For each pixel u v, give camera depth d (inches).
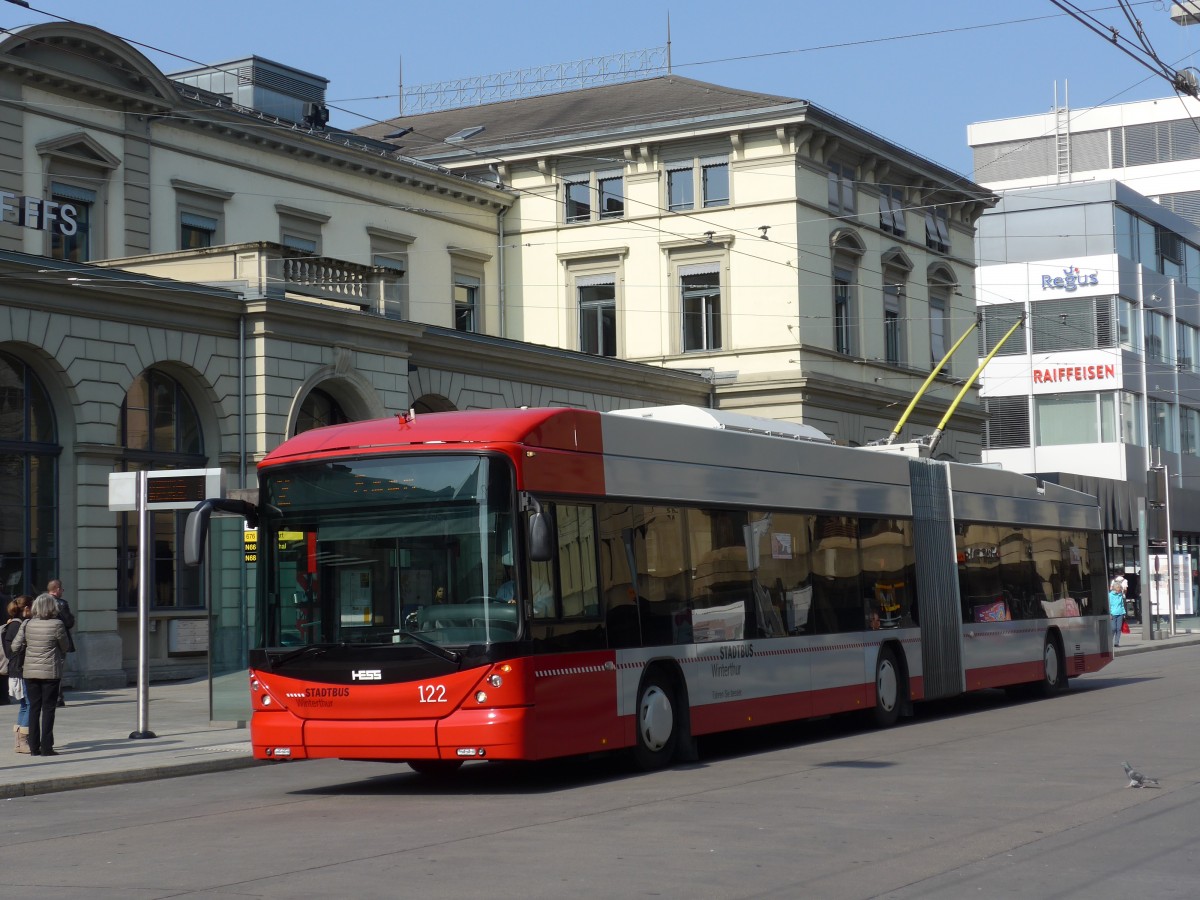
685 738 621.9
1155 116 3378.4
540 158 1803.6
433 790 566.3
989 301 2573.8
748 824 443.8
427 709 525.7
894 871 366.3
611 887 347.6
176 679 1157.1
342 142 1565.0
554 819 464.4
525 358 1446.9
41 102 1237.1
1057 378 2512.3
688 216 1764.3
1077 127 3447.3
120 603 1126.4
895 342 1956.2
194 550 543.8
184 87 1413.6
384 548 543.8
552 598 545.3
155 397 1138.7
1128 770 517.0
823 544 749.3
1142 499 1856.5
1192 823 438.3
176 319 1119.6
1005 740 697.6
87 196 1279.5
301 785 609.3
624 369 1583.4
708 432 667.4
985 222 2578.7
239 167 1443.2
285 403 1165.1
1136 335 2556.6
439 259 1720.0
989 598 928.3
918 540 850.8
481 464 536.7
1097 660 1092.5
